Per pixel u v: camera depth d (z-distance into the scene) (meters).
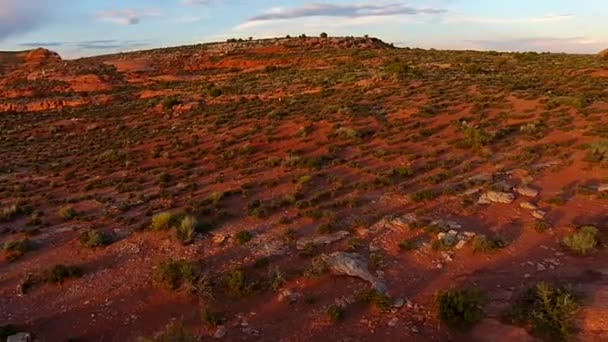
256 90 60.81
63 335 13.11
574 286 13.05
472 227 17.61
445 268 15.23
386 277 14.91
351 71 67.06
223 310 13.78
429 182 22.73
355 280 14.67
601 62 59.28
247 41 131.50
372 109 38.53
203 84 79.81
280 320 13.25
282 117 40.47
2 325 13.55
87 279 15.88
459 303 12.31
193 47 131.62
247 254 16.80
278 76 75.94
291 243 17.47
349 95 46.78
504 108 34.81
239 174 27.61
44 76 100.56
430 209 19.53
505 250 15.94
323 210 20.14
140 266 16.45
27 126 56.22
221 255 16.83
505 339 11.54
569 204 18.89
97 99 75.75
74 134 50.03
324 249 16.75
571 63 60.47
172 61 113.62
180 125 45.41
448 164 24.95
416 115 34.91
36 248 18.52
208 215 20.86
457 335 12.05
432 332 12.23
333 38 122.81
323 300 13.91
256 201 22.03
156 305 14.21
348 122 35.28
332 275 14.98
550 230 16.95
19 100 79.81
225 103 54.81
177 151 35.91
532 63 64.75
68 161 37.19
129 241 18.47
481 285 14.02
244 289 14.41
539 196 19.84
